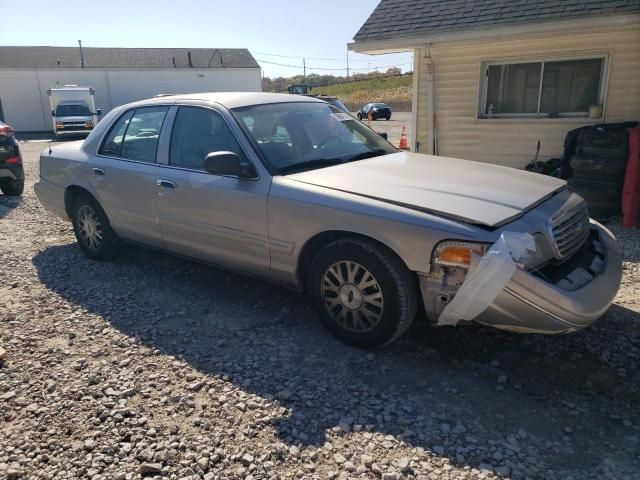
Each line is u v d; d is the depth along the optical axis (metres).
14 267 5.50
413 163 4.21
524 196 3.46
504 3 8.60
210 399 3.12
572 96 8.77
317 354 3.61
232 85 38.34
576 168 7.12
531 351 3.60
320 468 2.55
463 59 9.43
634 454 2.62
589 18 7.54
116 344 3.80
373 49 9.62
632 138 6.60
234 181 4.02
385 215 3.30
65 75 35.22
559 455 2.62
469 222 3.10
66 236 6.73
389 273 3.33
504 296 3.01
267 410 3.00
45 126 35.78
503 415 2.93
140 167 4.75
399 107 52.03
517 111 9.30
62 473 2.55
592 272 3.42
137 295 4.70
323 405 3.04
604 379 3.27
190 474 2.53
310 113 4.70
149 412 3.01
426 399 3.08
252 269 4.14
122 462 2.62
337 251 3.54
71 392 3.21
